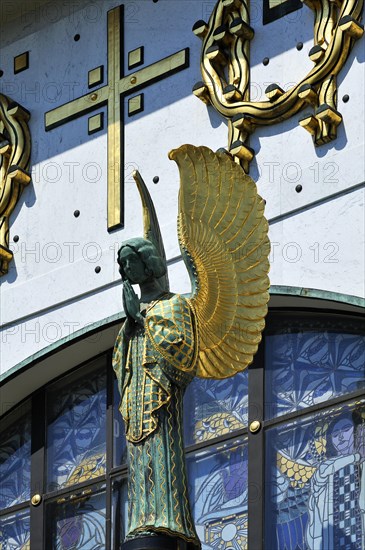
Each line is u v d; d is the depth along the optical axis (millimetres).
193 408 21531
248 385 21234
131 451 17906
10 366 22625
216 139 21859
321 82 21172
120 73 22906
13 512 22516
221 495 21031
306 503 20547
